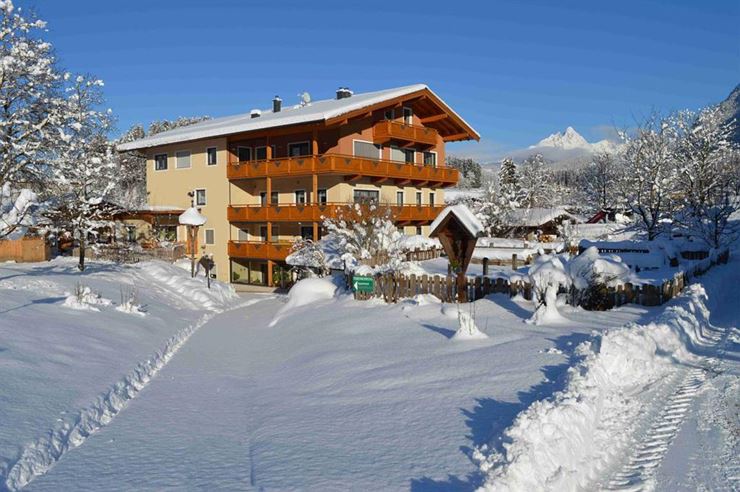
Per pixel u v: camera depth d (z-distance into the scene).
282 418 8.30
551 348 10.39
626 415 7.23
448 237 17.08
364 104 35.03
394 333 13.81
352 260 23.56
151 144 42.78
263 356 14.23
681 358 10.02
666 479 5.50
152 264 32.88
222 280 40.91
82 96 21.44
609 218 62.44
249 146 41.66
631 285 14.85
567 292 14.99
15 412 7.62
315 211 35.22
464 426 6.97
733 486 5.29
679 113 37.88
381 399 8.55
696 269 20.38
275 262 39.25
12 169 18.77
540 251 32.34
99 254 34.59
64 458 6.90
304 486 5.71
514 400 7.75
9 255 30.75
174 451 7.15
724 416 7.04
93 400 8.88
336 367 11.12
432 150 44.97
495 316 14.38
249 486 5.86
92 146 27.34
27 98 19.38
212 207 41.28
